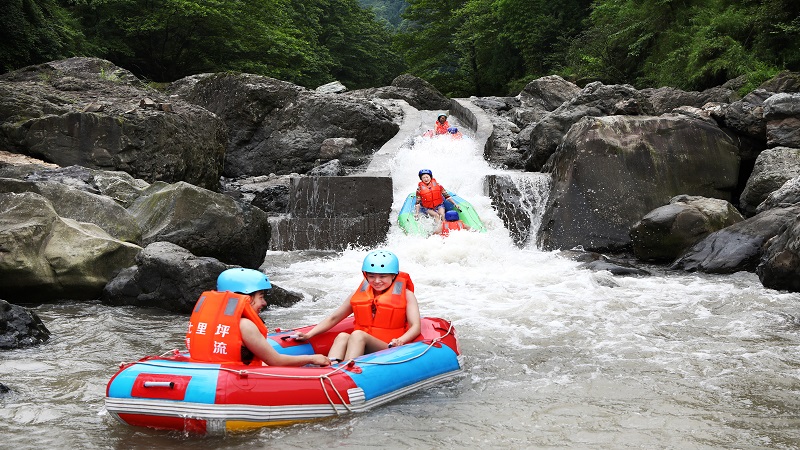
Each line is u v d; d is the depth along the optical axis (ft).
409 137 71.77
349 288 34.68
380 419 16.53
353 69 184.34
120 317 27.78
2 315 23.47
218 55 115.24
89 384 19.56
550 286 33.88
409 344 19.06
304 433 15.64
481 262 40.60
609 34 96.99
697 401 17.98
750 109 49.01
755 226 37.47
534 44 124.16
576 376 20.18
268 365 16.62
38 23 83.87
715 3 79.30
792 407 17.49
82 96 52.70
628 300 30.58
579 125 48.91
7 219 29.84
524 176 50.34
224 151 56.90
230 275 16.74
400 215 47.85
